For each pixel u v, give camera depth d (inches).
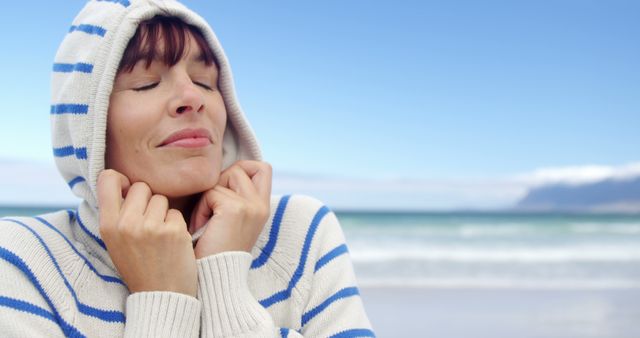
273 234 68.0
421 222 1213.1
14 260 52.5
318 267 66.9
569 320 267.3
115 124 58.4
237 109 67.8
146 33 58.4
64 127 61.8
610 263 495.2
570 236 863.7
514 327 252.5
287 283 65.4
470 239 794.2
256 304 58.2
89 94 58.1
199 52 61.5
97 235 59.7
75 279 56.1
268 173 65.7
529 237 824.9
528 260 510.6
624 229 1029.8
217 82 66.1
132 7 58.5
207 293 57.2
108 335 55.0
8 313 50.1
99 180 56.7
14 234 54.6
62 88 61.1
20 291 51.5
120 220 54.1
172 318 53.6
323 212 72.2
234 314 56.5
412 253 573.6
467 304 302.2
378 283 377.1
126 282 55.7
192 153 58.3
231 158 71.5
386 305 296.8
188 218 66.3
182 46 58.8
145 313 53.4
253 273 64.6
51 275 54.1
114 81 58.8
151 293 53.9
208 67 62.9
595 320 268.5
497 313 280.5
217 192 61.8
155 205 56.1
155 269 54.4
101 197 55.6
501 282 385.4
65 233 60.9
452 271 439.2
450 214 1664.6
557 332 244.8
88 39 59.6
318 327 63.1
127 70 58.2
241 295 57.6
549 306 299.4
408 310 284.7
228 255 57.7
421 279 397.4
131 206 55.1
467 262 492.7
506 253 577.0
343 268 67.8
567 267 467.8
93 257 59.4
